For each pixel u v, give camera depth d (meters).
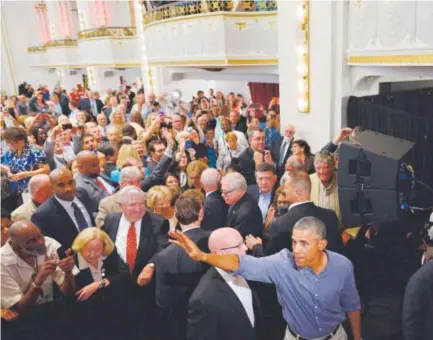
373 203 2.53
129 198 2.61
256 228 2.89
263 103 11.05
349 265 2.07
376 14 4.64
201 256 1.97
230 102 8.72
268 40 6.67
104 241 2.34
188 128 5.33
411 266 3.46
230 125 5.88
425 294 1.91
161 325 2.26
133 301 2.29
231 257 2.03
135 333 2.23
